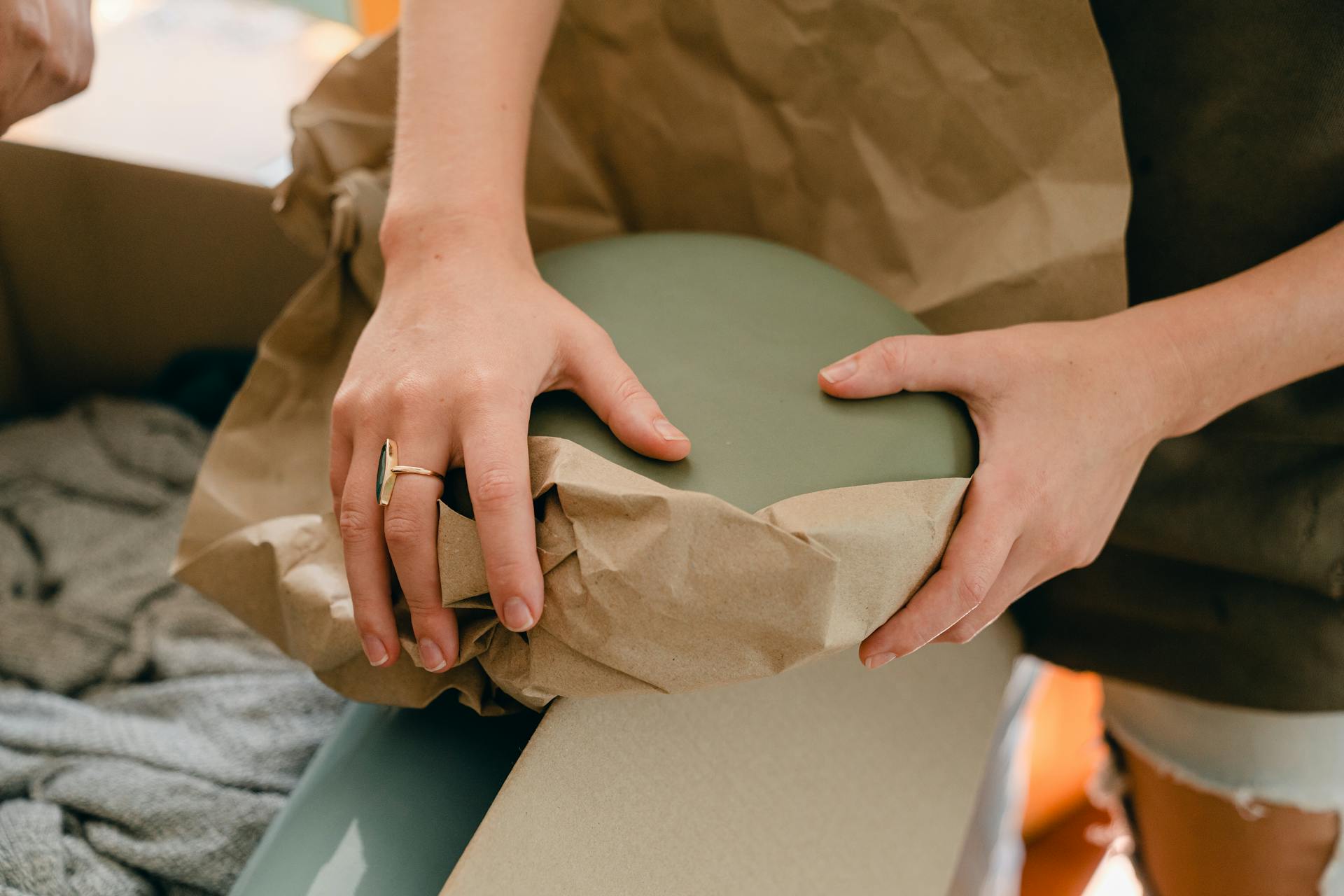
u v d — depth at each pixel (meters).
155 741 0.55
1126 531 0.57
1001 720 0.79
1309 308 0.42
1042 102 0.46
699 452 0.36
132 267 0.77
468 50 0.44
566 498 0.32
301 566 0.40
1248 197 0.48
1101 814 0.89
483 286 0.38
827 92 0.49
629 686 0.33
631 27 0.50
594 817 0.36
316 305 0.49
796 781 0.45
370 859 0.38
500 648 0.36
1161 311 0.42
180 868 0.49
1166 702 0.62
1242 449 0.53
